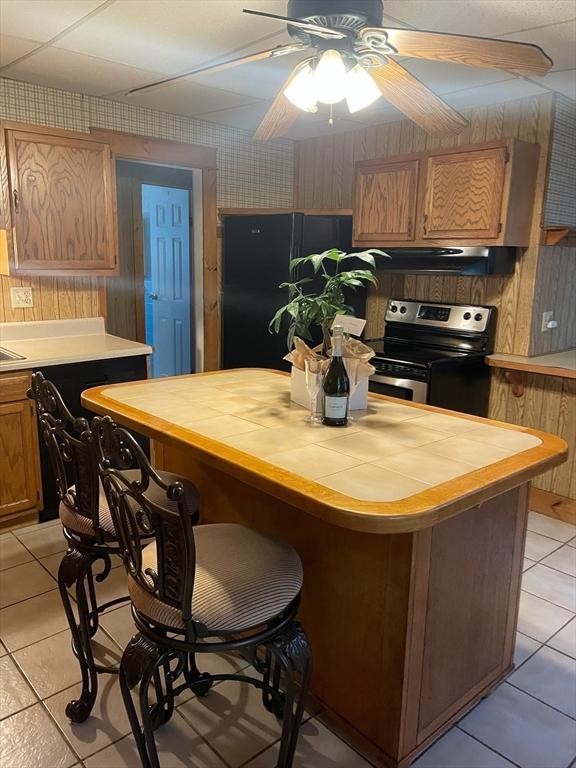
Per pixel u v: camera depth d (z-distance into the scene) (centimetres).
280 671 182
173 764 162
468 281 368
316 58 178
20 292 335
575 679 200
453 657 170
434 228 342
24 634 216
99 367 308
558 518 328
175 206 447
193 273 440
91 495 157
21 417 287
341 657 171
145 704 134
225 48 258
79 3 213
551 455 160
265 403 210
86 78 306
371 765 163
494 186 313
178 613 129
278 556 149
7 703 183
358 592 162
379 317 420
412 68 276
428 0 206
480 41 153
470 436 177
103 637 215
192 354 454
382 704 160
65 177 310
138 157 369
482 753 168
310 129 412
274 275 387
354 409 204
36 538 288
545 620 233
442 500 127
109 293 441
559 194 341
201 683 178
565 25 225
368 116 373
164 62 279
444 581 159
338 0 160
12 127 289
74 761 162
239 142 423
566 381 321
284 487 134
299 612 183
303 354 199
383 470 146
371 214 372
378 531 120
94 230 326
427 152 338
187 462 228
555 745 171
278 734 174
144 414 193
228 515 211
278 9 218
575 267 372
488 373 355
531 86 304
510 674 200
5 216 296
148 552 153
